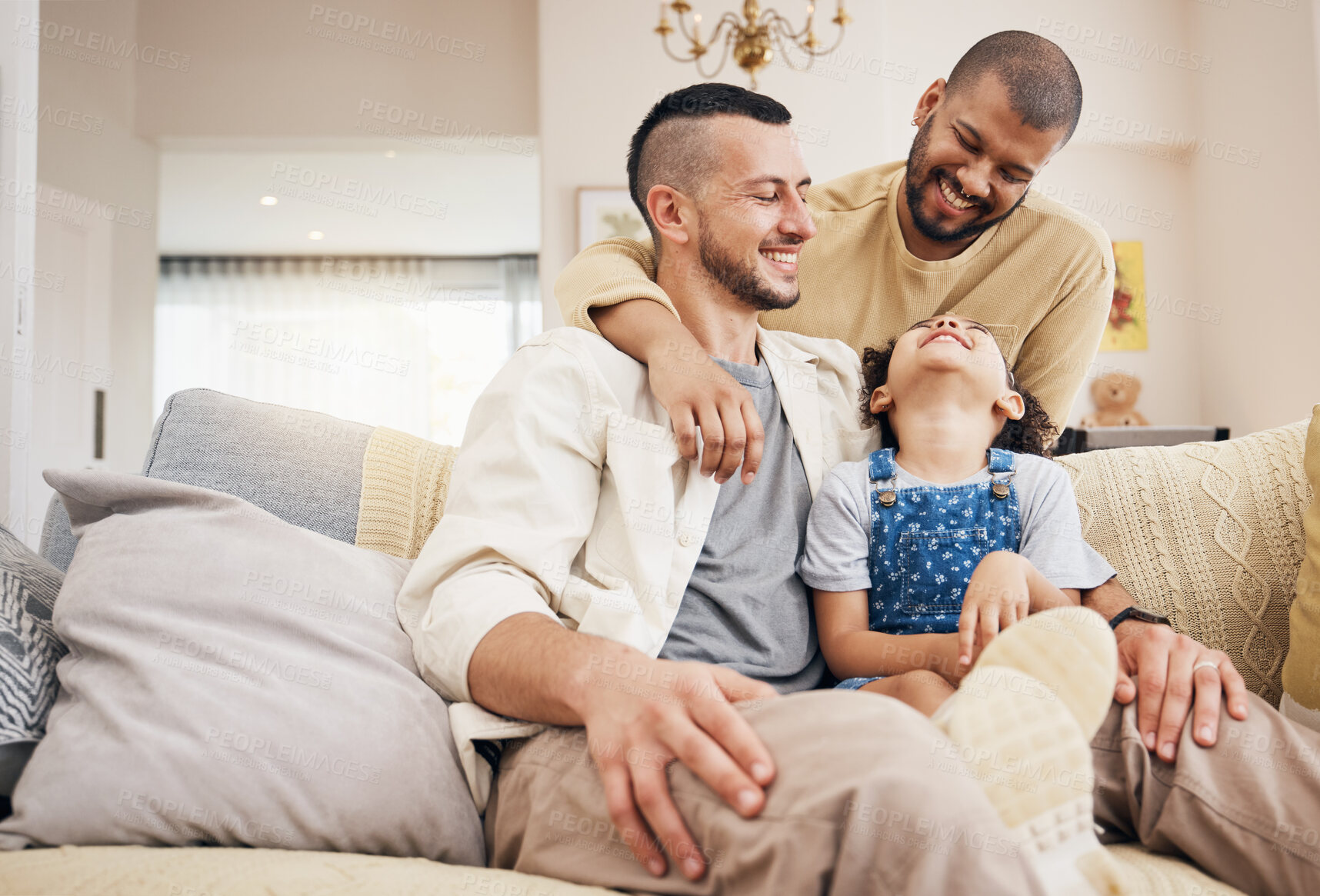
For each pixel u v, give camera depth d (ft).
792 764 1.91
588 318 3.64
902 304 5.20
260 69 16.20
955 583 3.30
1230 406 15.48
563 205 13.61
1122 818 2.48
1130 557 3.66
